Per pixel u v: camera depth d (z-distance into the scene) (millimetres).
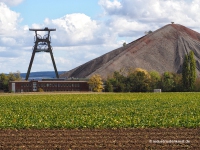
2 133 45344
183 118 54906
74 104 90000
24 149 36750
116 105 86250
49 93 161000
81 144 38500
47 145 38250
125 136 42438
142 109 73625
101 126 49156
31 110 73750
